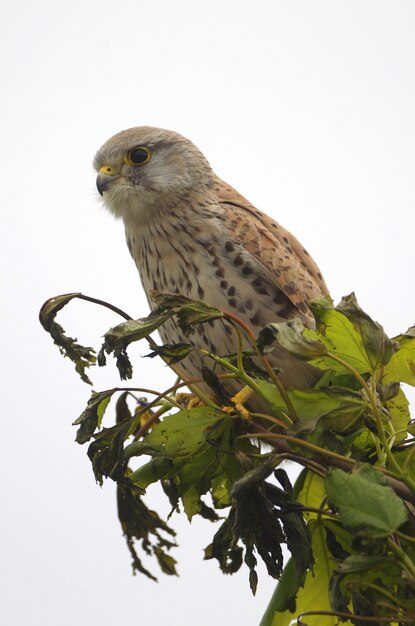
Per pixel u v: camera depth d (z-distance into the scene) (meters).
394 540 5.93
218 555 6.98
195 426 6.92
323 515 7.24
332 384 7.18
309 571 7.18
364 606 5.82
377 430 6.25
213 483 7.40
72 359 7.59
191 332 6.56
